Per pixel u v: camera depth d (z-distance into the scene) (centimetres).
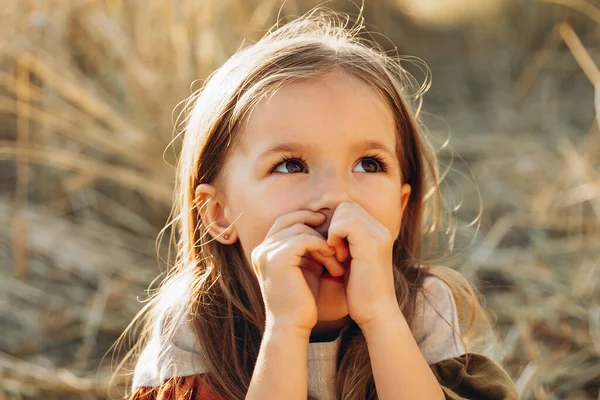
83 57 444
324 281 180
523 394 272
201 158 196
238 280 198
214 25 432
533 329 311
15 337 321
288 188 178
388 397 170
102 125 418
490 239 371
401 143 203
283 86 182
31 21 425
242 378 192
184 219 209
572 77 570
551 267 353
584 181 389
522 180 423
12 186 418
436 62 621
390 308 171
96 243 373
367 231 171
